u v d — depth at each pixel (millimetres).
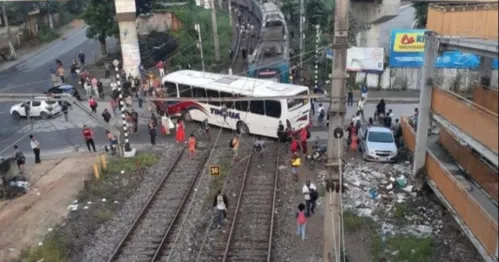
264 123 27891
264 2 66625
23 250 17531
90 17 44219
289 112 26938
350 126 26141
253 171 24109
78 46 55125
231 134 29641
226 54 47688
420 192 20766
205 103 30406
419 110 20109
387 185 21594
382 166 23781
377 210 19703
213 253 17094
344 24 11070
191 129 30531
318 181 22672
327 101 34688
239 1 81250
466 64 33031
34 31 58344
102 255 17172
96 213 20078
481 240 14055
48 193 22125
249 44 51156
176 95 31531
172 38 47812
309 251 17109
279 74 37312
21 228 19156
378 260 16344
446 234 17844
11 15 55312
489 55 14547
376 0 35281
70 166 25047
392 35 36562
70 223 19375
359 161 24719
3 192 21906
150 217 19812
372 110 32500
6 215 20250
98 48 52969
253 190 21969
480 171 16641
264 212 19938
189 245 17656
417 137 20391
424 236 17734
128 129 29609
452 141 20094
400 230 18250
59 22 66438
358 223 18484
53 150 27406
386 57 40219
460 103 15625
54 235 18344
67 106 32656
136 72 38438
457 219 16219
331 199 12258
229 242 17562
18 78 42781
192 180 23094
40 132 30266
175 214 19875
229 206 20516
